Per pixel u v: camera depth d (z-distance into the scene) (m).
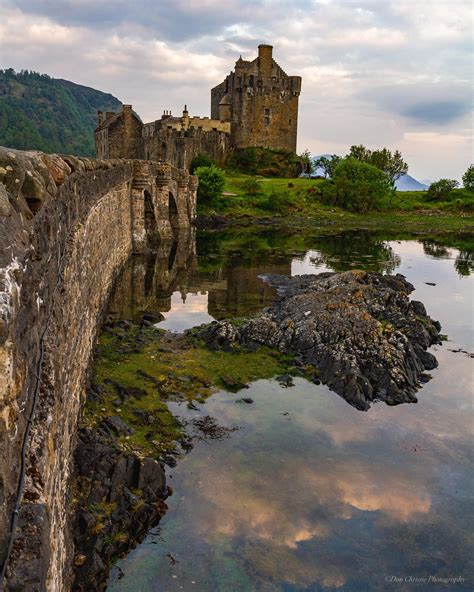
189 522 8.62
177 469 9.98
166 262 33.22
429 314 23.66
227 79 100.56
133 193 32.53
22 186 4.79
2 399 3.58
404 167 109.88
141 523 8.30
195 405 12.68
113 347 15.66
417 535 8.84
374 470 10.62
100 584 7.09
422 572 8.08
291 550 8.27
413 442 11.84
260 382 14.42
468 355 17.97
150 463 9.21
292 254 40.47
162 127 91.69
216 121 96.31
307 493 9.68
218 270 32.16
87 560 7.14
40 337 4.96
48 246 5.52
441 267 37.03
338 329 16.31
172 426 11.51
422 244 50.81
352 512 9.28
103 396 12.14
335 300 19.61
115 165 21.92
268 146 99.06
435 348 18.62
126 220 29.27
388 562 8.23
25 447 4.20
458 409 13.66
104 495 8.34
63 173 7.47
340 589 7.64
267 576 7.72
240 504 9.20
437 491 10.08
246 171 95.69
